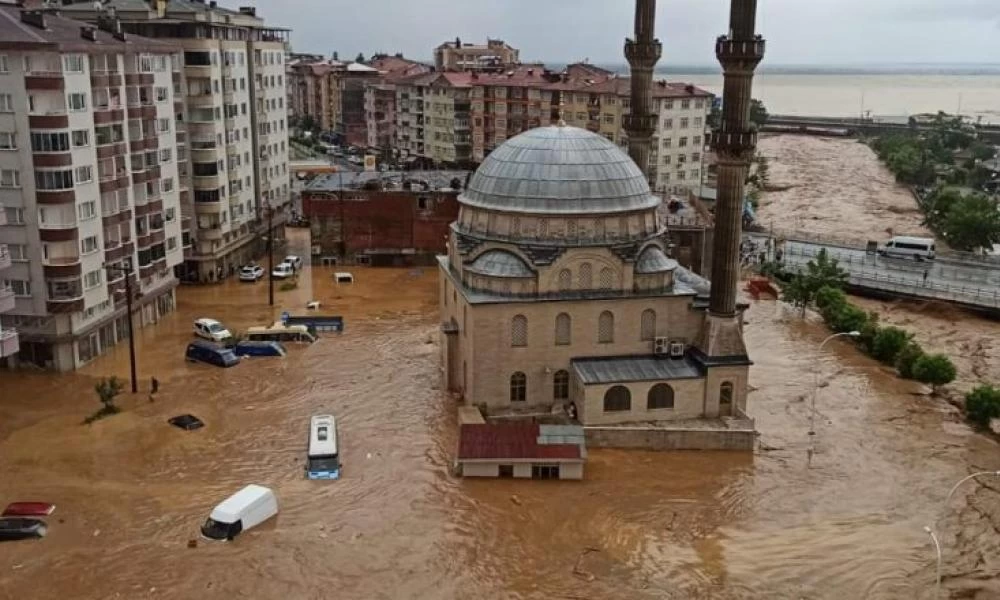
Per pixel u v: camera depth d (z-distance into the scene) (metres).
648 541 51.06
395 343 85.62
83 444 62.00
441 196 115.75
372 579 46.88
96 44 74.31
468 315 66.00
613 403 64.06
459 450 58.16
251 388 73.44
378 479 57.88
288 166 137.75
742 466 60.94
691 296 67.12
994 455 63.34
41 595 44.94
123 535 50.50
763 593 46.22
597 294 66.31
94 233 75.06
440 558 48.94
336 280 108.50
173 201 91.50
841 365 81.81
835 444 64.69
